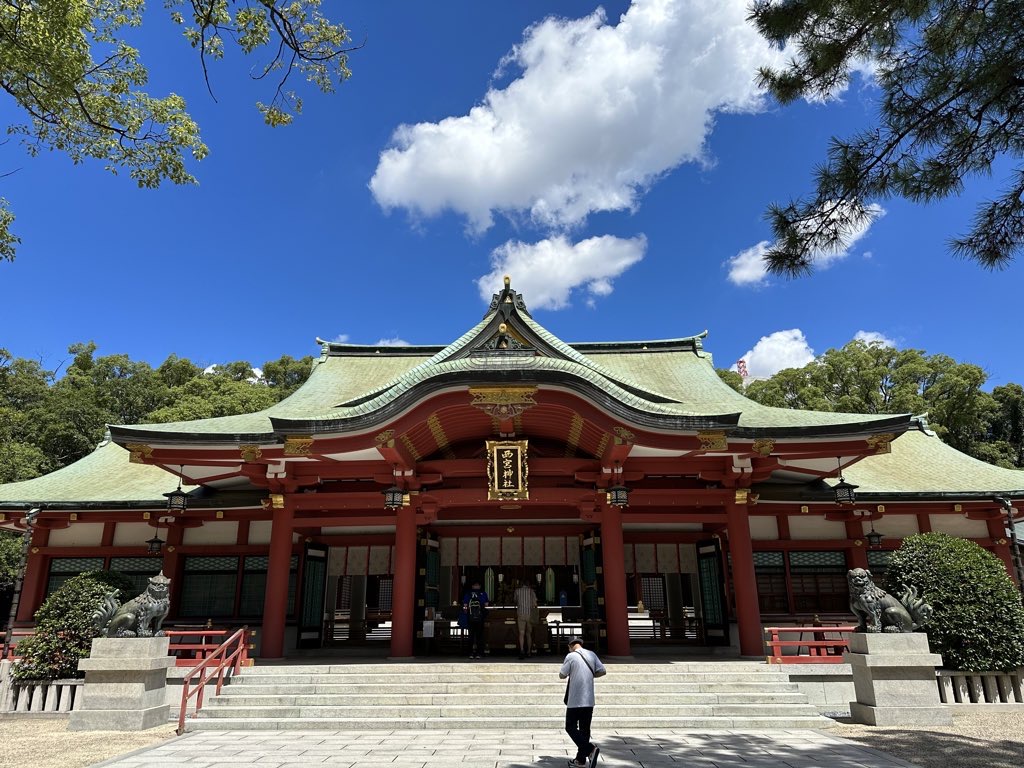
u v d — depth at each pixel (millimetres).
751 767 8094
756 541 18547
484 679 12781
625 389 17219
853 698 12664
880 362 44531
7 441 40375
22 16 8969
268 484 16344
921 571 12961
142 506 18031
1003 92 6637
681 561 19078
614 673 12875
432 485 16938
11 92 10039
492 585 25359
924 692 11023
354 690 12312
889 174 7359
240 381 53750
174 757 8812
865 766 8055
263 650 15266
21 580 16641
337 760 8586
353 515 16953
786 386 45281
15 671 13008
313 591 18562
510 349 15781
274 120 9703
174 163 11438
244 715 11539
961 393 39938
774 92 7547
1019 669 12430
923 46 6926
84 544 19203
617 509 15969
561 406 14367
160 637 12031
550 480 17109
